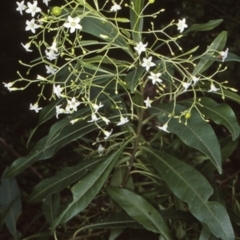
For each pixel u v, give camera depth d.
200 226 0.80
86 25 0.67
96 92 0.71
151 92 1.53
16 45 1.42
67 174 0.74
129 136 0.72
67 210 0.66
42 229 0.87
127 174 0.75
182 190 0.66
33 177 1.43
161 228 0.69
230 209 0.79
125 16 1.24
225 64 1.56
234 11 1.65
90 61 0.65
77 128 0.69
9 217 0.84
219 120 0.65
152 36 1.53
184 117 0.65
